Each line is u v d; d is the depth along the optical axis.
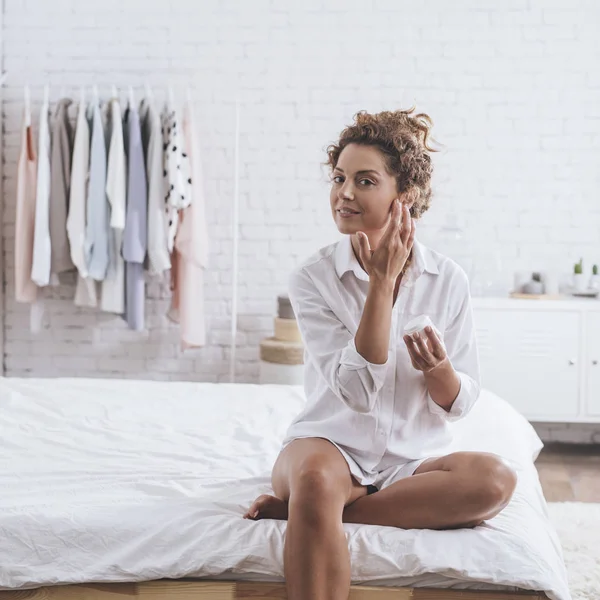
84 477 1.91
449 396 1.65
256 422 2.44
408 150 1.63
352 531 1.57
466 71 4.08
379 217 1.63
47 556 1.60
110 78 4.16
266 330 4.23
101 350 4.28
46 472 1.94
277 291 4.21
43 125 3.83
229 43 4.14
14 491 1.83
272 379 3.78
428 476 1.60
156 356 4.27
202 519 1.64
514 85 4.07
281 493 1.64
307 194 4.17
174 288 4.05
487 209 4.11
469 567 1.51
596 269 3.98
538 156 4.09
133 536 1.61
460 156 4.11
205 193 4.18
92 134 3.84
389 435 1.68
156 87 4.16
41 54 4.17
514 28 4.06
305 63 4.13
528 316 3.76
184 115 3.96
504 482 1.57
